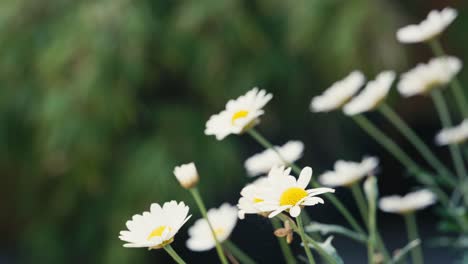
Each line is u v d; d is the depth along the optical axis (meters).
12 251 2.20
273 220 0.61
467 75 1.82
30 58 1.74
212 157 1.71
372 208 0.60
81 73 1.61
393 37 1.59
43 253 1.84
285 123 1.93
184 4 1.69
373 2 1.63
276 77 1.73
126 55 1.61
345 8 1.63
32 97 1.73
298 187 0.47
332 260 0.48
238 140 1.86
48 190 1.83
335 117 1.97
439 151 2.21
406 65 1.61
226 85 1.70
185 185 0.54
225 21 1.67
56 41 1.64
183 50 1.68
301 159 1.97
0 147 1.76
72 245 1.83
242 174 1.74
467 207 0.70
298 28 1.63
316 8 1.63
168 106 1.79
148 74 1.71
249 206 0.48
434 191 0.74
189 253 1.96
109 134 1.64
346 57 1.60
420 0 1.88
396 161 2.24
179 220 0.49
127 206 1.67
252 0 1.79
